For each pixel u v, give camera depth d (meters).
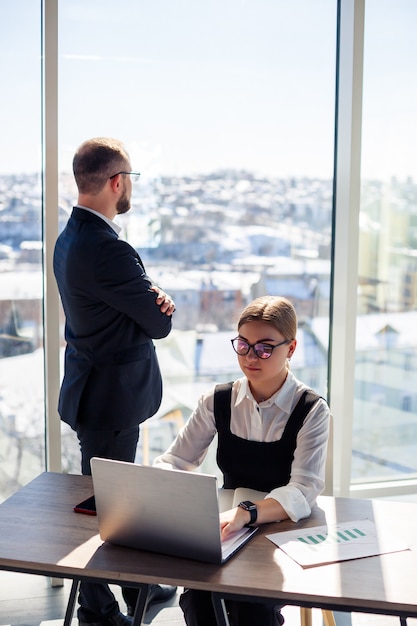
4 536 1.92
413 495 3.88
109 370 2.67
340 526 2.02
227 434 2.33
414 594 1.67
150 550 1.86
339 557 1.83
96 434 2.73
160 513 1.80
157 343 3.61
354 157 3.47
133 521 1.84
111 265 2.57
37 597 3.08
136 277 2.60
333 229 3.63
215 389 2.39
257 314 2.22
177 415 3.68
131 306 2.60
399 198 3.68
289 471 2.26
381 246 3.71
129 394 2.70
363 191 3.64
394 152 3.63
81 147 2.66
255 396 2.31
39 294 3.43
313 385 3.74
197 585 1.71
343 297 3.60
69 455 3.49
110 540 1.89
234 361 3.68
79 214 2.66
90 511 2.08
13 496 2.17
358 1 3.34
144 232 3.51
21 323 3.44
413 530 2.00
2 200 3.33
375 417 3.85
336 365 3.66
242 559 1.82
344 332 3.62
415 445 3.90
